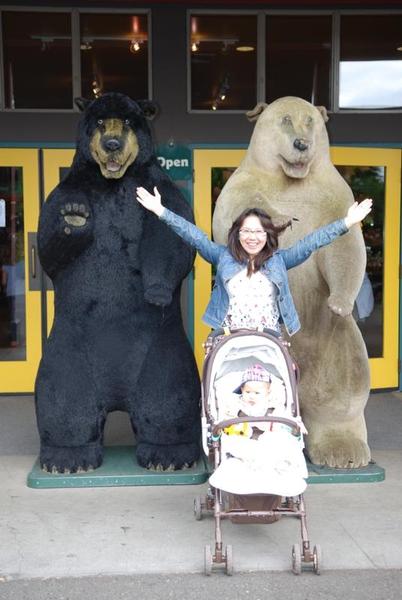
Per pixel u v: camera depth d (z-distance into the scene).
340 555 4.15
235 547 4.25
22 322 7.82
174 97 7.69
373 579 3.90
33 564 4.05
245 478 3.74
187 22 7.64
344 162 7.83
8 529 4.48
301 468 3.84
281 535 4.40
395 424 6.82
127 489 5.11
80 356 5.16
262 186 5.29
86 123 5.13
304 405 5.38
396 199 7.93
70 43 7.66
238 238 4.29
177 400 5.16
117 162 4.96
